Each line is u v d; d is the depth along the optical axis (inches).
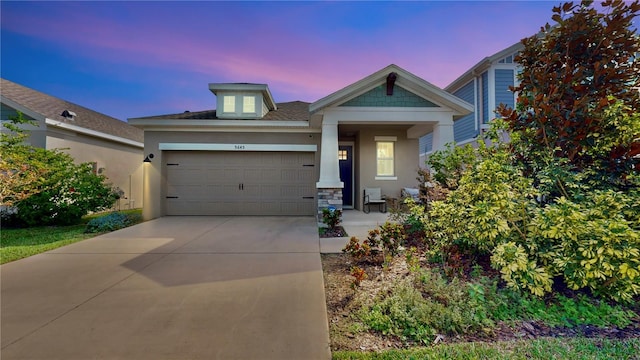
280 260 203.8
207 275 173.8
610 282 116.7
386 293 140.2
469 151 212.5
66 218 370.3
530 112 181.3
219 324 117.3
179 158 411.2
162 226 332.8
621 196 125.3
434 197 215.2
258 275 173.9
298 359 95.3
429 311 116.0
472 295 120.7
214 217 400.2
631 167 143.3
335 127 335.6
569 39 158.7
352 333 111.0
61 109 495.2
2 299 140.7
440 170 247.8
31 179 321.1
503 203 137.3
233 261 201.5
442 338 106.5
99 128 522.3
